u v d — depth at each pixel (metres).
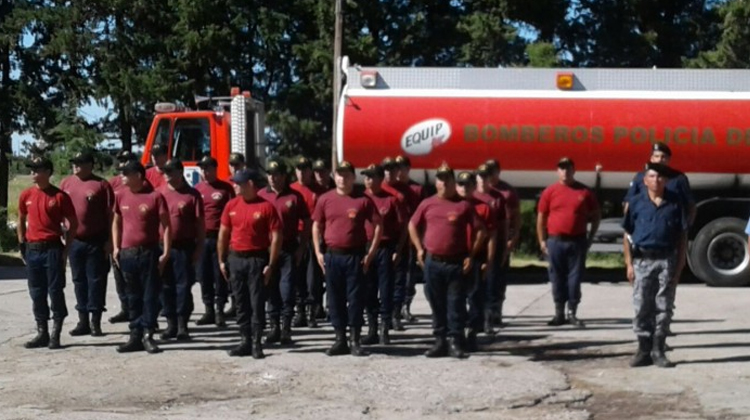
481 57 29.94
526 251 24.27
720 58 27.47
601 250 18.08
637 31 30.58
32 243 11.62
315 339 12.20
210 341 12.11
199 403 9.01
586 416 8.54
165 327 13.20
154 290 11.39
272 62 30.95
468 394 9.27
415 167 17.78
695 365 10.45
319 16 30.08
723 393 9.26
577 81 17.69
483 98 17.70
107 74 29.81
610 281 19.05
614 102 17.56
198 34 29.52
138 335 11.42
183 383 9.77
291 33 31.19
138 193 11.37
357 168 17.89
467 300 11.33
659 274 10.20
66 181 12.48
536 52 28.67
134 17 30.34
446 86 17.88
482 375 10.02
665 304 10.25
